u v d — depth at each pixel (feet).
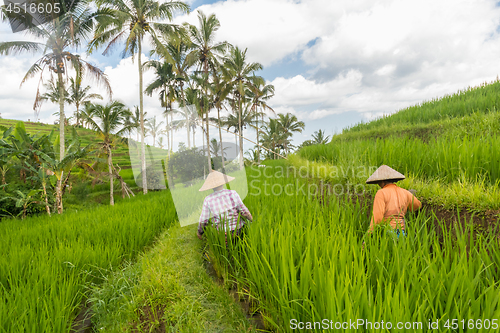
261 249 8.23
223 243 9.25
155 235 14.70
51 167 41.34
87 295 9.27
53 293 8.02
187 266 9.84
